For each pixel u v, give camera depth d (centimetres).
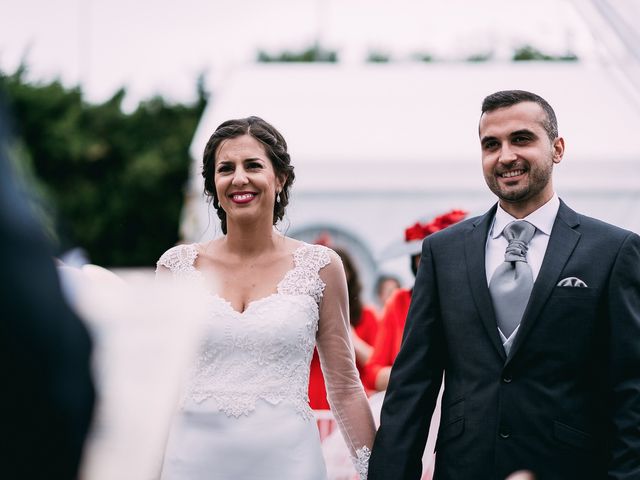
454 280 311
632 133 845
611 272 293
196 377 330
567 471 288
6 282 89
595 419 294
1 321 89
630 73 432
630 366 286
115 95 1981
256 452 321
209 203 371
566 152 834
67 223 103
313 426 337
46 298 91
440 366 319
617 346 287
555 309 292
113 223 1841
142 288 101
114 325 96
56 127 1878
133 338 96
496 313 303
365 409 352
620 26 425
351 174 866
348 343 356
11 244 90
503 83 900
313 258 351
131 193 1842
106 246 1847
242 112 907
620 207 827
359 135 884
